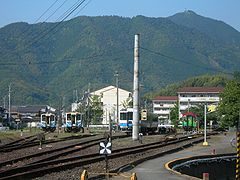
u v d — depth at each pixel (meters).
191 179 21.42
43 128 81.69
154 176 22.52
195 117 83.44
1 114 118.75
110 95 152.25
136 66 51.69
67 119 79.62
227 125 60.06
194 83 182.75
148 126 72.75
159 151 39.34
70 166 25.72
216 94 146.88
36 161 28.16
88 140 51.88
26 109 165.00
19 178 19.78
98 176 21.89
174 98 171.12
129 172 24.39
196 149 43.06
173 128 86.19
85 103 122.31
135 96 52.09
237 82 59.44
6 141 55.53
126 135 65.38
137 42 51.72
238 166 15.97
